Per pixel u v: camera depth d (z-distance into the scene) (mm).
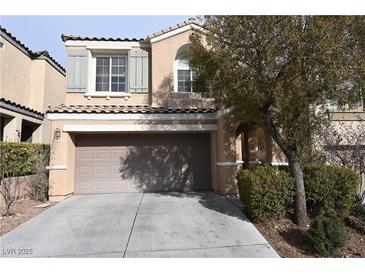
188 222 8000
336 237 6195
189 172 13367
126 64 15234
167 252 6086
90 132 12352
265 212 7734
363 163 9352
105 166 13000
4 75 15164
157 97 14312
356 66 6555
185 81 14984
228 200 10727
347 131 10836
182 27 14914
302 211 7719
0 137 14258
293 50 7012
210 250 6176
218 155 12430
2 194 9047
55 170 11516
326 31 6531
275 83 7344
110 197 11758
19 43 16500
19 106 14664
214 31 7809
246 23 7309
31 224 7984
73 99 14391
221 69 7676
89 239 6809
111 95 14602
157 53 14695
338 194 7992
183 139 13516
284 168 9414
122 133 12961
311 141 7836
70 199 11430
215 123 12664
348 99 7246
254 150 13383
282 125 7914
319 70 6910
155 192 12961
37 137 17438
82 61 14664
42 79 18156
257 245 6438
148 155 13266
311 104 7398
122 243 6555
